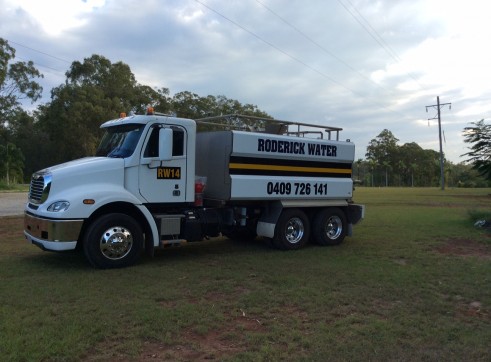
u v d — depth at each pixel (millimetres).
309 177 10453
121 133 8484
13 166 47375
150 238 8266
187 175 8688
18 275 7168
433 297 6336
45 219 7441
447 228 13938
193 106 63344
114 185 7883
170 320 5137
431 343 4676
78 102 52375
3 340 4395
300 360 4184
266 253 9562
